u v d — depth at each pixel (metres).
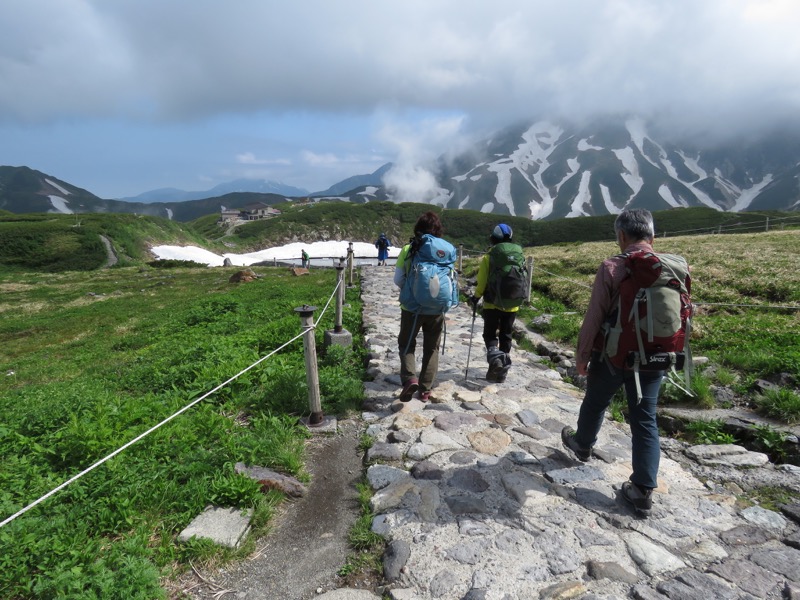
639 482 3.63
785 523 3.63
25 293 30.44
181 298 23.66
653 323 3.33
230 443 4.51
